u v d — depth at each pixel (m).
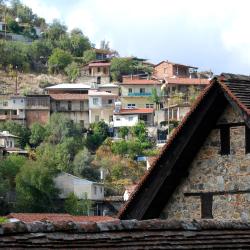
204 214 23.27
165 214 23.77
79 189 156.25
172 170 23.17
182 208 23.70
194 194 23.53
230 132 23.05
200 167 23.52
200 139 23.38
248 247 16.20
